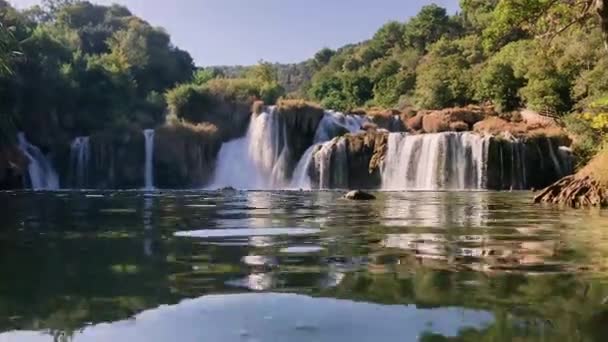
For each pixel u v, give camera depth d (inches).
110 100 1612.9
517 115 1583.4
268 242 217.9
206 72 2363.4
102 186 1368.1
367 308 108.0
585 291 122.3
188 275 143.6
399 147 1300.4
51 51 1669.5
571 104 1480.1
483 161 1218.0
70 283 133.4
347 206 502.3
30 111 1418.6
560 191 549.6
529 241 219.6
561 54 1470.2
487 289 125.0
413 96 2310.5
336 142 1342.3
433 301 113.5
